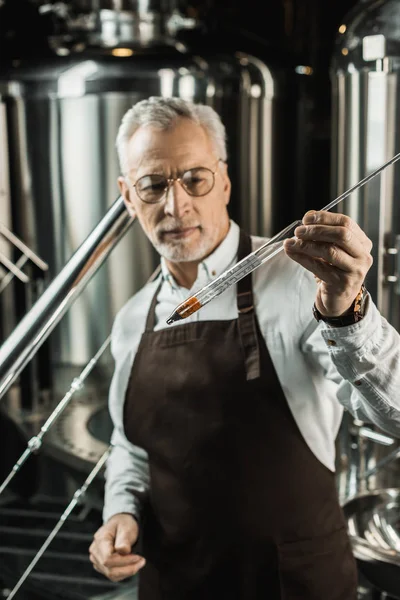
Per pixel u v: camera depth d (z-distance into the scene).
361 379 1.43
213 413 1.73
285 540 1.72
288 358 1.69
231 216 3.28
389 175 2.36
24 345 1.81
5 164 3.16
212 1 3.86
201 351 1.75
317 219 1.31
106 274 3.10
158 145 1.70
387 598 1.99
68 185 3.08
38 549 2.52
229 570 1.77
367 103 2.38
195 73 3.00
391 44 2.31
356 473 2.36
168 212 1.71
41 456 2.90
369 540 1.93
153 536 1.88
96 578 2.37
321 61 3.75
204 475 1.75
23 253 3.15
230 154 3.21
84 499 2.73
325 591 1.73
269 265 1.73
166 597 1.87
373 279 2.37
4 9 3.47
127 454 1.95
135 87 2.94
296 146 3.55
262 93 3.28
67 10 3.17
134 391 1.84
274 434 1.70
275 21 3.82
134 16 3.06
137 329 1.89
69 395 2.11
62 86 2.99
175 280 1.84
